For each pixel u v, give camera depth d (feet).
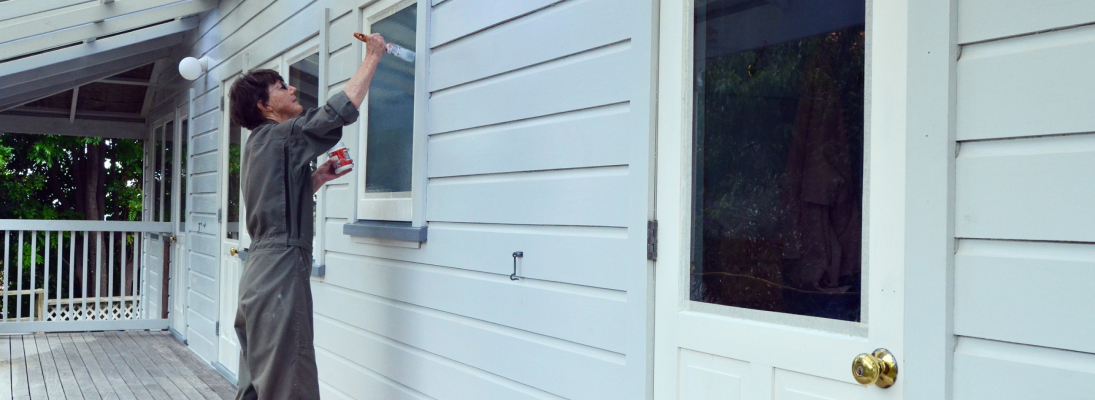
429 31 9.82
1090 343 4.13
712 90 6.39
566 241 7.48
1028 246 4.41
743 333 6.04
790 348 5.73
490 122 8.60
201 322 19.57
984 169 4.60
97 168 50.62
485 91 8.70
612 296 6.98
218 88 18.65
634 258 6.74
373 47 9.04
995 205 4.54
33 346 20.49
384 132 10.91
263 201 8.86
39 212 49.55
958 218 4.70
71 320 22.68
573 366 7.39
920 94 4.86
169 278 24.09
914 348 4.86
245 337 9.64
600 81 7.14
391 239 10.52
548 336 7.70
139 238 28.12
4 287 21.76
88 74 21.74
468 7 9.04
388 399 10.53
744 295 6.13
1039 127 4.35
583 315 7.28
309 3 13.26
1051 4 4.31
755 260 6.07
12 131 27.30
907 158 4.92
